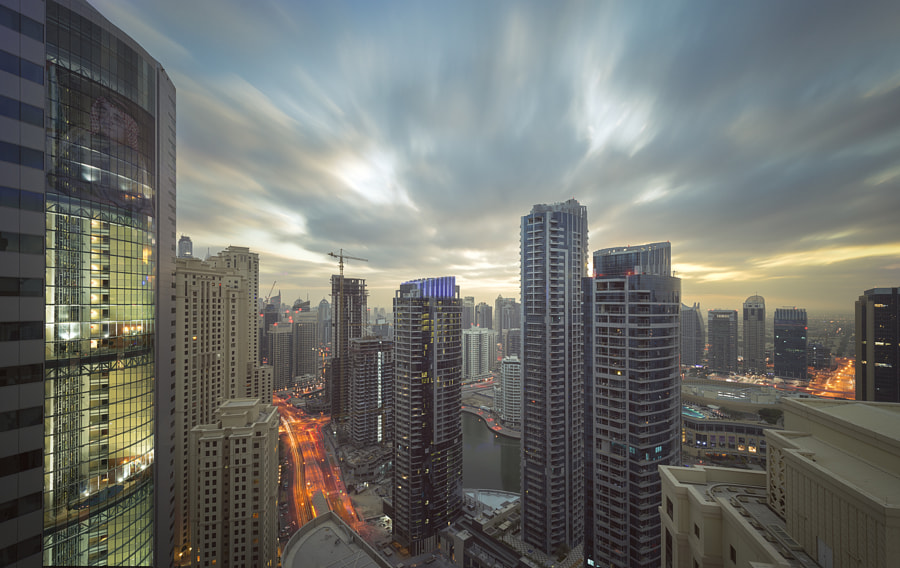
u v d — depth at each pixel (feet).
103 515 186.80
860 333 485.15
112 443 192.44
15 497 139.95
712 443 610.65
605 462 325.62
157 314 224.53
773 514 131.13
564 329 476.13
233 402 379.76
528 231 493.36
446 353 526.16
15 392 139.95
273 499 396.78
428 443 508.12
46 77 169.68
